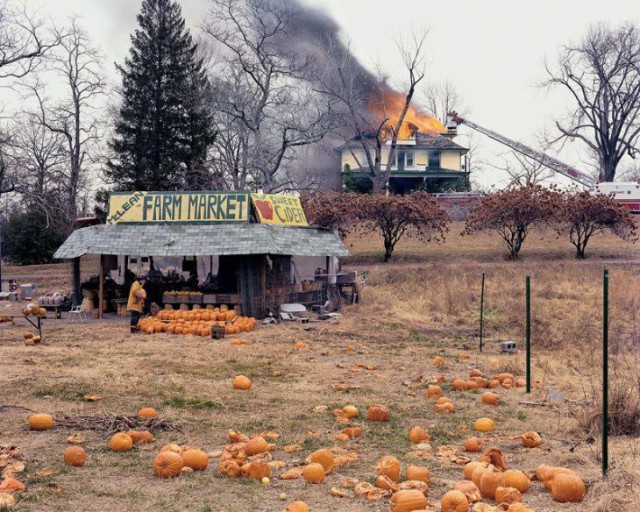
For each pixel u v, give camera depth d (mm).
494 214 44312
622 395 11930
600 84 77625
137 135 64500
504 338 24312
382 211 45031
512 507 7379
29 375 16000
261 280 27844
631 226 44000
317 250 30297
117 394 14219
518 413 13180
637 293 30938
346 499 8250
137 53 65938
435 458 10164
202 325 24594
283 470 9445
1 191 55281
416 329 26188
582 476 9203
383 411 12508
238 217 28703
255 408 13320
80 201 74188
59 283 44688
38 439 10836
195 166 63156
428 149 79562
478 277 38312
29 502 8125
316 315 29281
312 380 16312
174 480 9023
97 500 8250
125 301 29422
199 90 61500
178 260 31422
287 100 59344
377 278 39594
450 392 15195
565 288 34000
